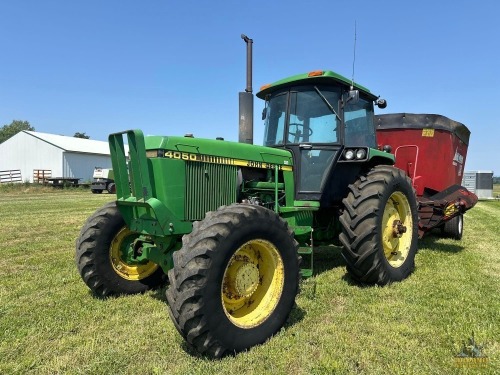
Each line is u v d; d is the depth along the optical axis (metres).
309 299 3.91
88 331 3.23
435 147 7.25
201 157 3.56
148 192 3.28
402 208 4.91
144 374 2.58
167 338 3.08
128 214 3.68
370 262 4.21
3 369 2.63
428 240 7.38
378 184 4.41
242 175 3.96
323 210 5.02
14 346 2.96
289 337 3.10
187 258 2.73
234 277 3.06
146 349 2.90
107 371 2.61
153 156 3.37
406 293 4.07
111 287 4.12
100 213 4.19
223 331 2.78
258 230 3.05
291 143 4.56
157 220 3.32
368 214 4.19
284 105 4.73
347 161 4.55
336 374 2.54
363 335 3.09
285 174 4.34
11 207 14.94
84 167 39.16
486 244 6.97
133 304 3.91
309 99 4.62
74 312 3.66
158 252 3.56
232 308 3.12
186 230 3.40
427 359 2.74
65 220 10.74
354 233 4.23
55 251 6.55
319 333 3.14
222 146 3.75
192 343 2.72
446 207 6.47
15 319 3.46
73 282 4.68
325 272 4.91
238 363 2.70
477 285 4.32
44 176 35.69
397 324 3.29
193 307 2.67
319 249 6.44
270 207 4.20
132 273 4.33
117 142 3.60
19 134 38.78
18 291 4.28
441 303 3.75
